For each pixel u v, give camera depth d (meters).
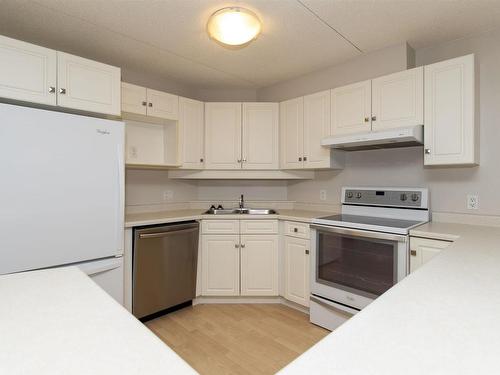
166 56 2.63
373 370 0.51
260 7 1.91
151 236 2.42
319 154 2.77
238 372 1.86
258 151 3.11
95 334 0.67
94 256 2.01
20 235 1.71
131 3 1.86
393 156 2.62
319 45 2.44
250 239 2.84
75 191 1.92
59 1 1.83
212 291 2.86
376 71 2.56
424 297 0.84
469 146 1.99
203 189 3.52
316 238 2.47
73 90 1.99
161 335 2.29
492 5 1.89
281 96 3.31
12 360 0.57
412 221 2.35
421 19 2.05
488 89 2.16
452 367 0.52
